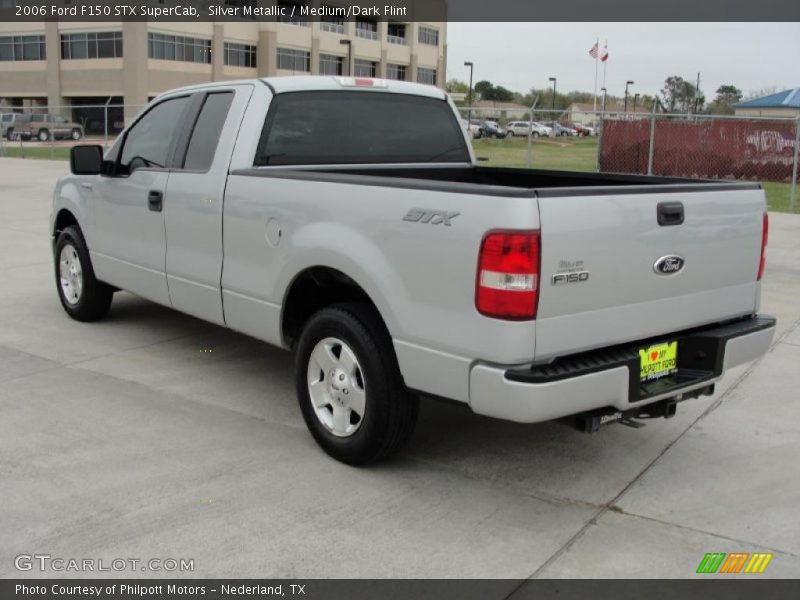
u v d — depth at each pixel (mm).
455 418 4887
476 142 33000
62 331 6594
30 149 36781
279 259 4383
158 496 3801
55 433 4516
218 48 59438
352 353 4016
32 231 11766
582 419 3680
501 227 3293
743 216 4125
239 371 5672
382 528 3561
